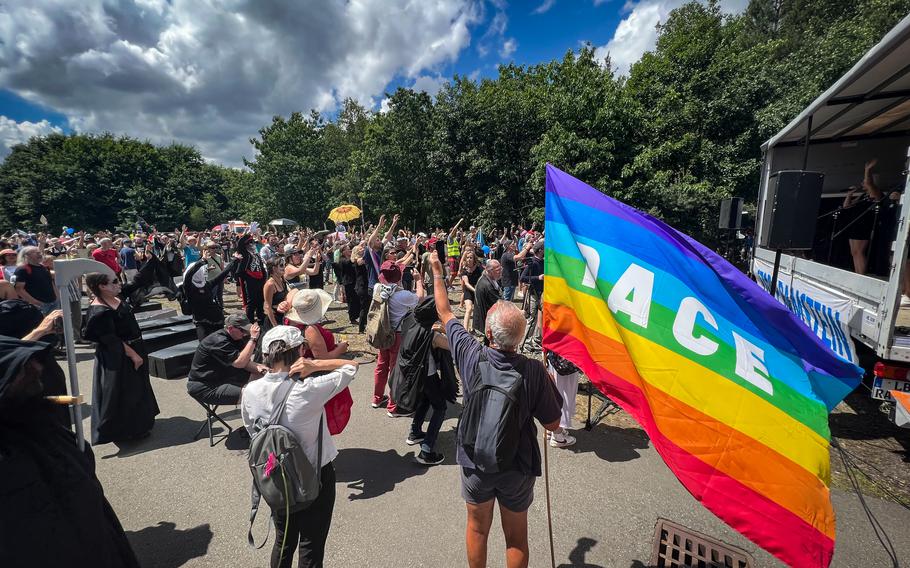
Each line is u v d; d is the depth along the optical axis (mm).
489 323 2021
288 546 2207
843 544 2816
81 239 11789
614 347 2342
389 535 2893
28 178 51500
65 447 1767
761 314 2252
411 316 3781
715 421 2086
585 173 18156
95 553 1801
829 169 6797
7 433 1583
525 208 26422
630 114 17859
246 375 4145
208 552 2748
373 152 31891
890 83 4262
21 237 12859
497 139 26094
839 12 26453
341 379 2186
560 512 3137
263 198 44438
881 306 3504
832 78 17891
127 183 55938
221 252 14797
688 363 2199
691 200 17859
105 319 3773
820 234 6941
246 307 6762
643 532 2936
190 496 3311
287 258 6965
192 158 71250
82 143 56312
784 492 1946
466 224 30016
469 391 2006
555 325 2490
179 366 5848
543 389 2049
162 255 8664
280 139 43469
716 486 2008
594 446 4078
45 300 6227
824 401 2223
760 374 2178
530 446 2014
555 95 19656
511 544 2168
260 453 2008
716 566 2564
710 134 19828
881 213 5133
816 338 2178
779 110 18125
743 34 30797
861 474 3627
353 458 3846
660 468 3701
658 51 25109
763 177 7227
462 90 29297
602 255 2488
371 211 34562
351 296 8445
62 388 2320
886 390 3629
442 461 3781
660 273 2375
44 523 1631
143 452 3947
